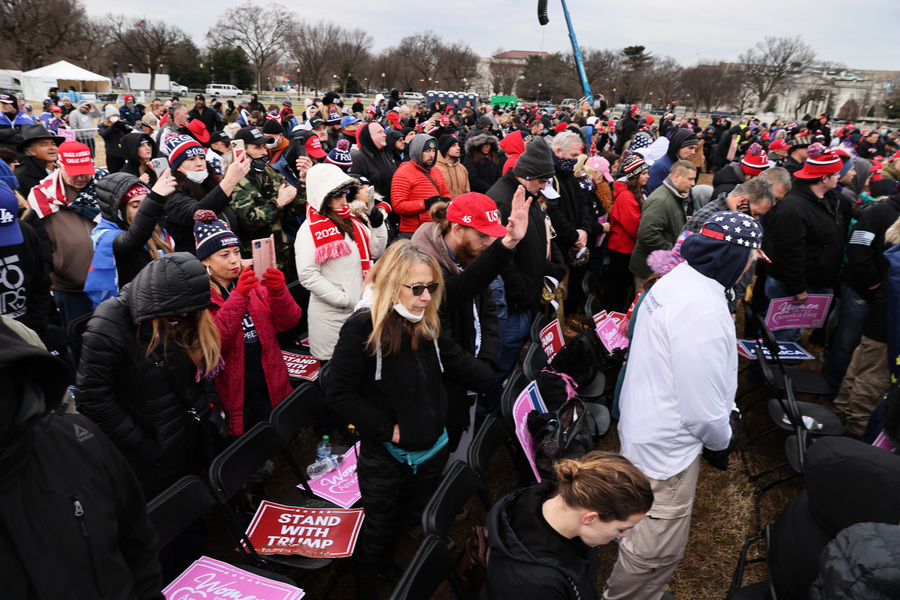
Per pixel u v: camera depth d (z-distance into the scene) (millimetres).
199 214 2758
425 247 2789
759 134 19172
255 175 4555
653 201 4699
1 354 916
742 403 4594
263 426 2459
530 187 3592
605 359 4078
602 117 20297
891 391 2480
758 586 2279
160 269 2076
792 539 1943
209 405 2402
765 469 3820
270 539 2377
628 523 1602
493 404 3885
